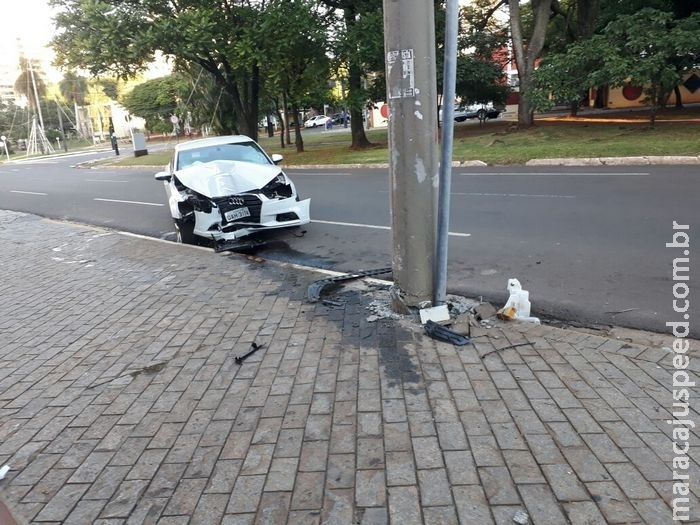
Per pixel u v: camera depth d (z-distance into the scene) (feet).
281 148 110.83
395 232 15.83
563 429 10.42
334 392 12.23
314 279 20.53
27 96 241.96
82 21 68.49
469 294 18.80
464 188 39.60
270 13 61.87
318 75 73.00
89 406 12.46
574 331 14.58
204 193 26.30
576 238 24.14
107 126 295.48
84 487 9.73
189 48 62.23
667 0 79.30
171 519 8.84
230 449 10.48
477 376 12.51
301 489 9.27
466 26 94.32
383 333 15.06
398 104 14.64
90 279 23.11
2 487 9.85
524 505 8.62
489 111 133.39
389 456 9.93
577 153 50.42
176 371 13.84
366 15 67.41
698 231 23.65
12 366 14.89
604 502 8.60
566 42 99.30
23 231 37.45
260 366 13.74
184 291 20.31
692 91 118.11
